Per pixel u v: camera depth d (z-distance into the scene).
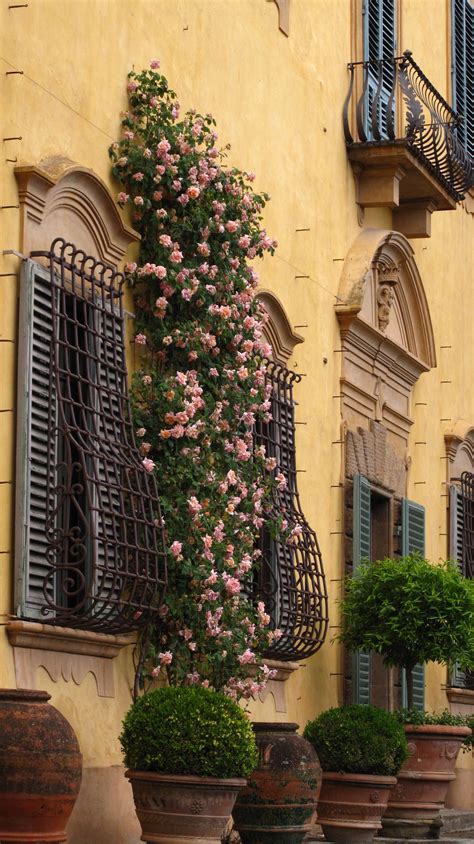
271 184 15.12
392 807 15.23
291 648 14.59
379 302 17.67
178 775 10.54
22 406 10.45
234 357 13.03
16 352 10.52
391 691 17.66
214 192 12.81
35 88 11.01
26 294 10.54
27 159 10.84
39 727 9.17
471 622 15.36
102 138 11.95
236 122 14.41
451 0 21.41
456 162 18.41
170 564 11.81
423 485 19.34
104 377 11.38
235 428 12.96
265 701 14.34
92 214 11.58
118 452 11.37
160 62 13.00
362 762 13.70
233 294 12.96
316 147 16.27
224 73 14.22
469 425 20.83
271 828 11.99
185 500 11.99
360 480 16.55
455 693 19.67
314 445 15.82
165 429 12.02
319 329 16.09
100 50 11.98
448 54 21.30
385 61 17.42
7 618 10.27
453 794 19.23
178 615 11.95
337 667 16.08
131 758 10.71
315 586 15.13
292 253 15.54
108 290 11.48
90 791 11.11
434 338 19.89
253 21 14.86
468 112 22.14
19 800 9.02
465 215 21.80
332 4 16.88
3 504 10.28
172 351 12.44
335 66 16.91
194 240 12.61
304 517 14.91
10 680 10.27
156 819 10.63
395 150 16.97
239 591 12.64
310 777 12.13
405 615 15.35
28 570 10.37
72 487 10.70
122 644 11.59
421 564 15.61
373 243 17.11
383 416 17.94
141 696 11.40
